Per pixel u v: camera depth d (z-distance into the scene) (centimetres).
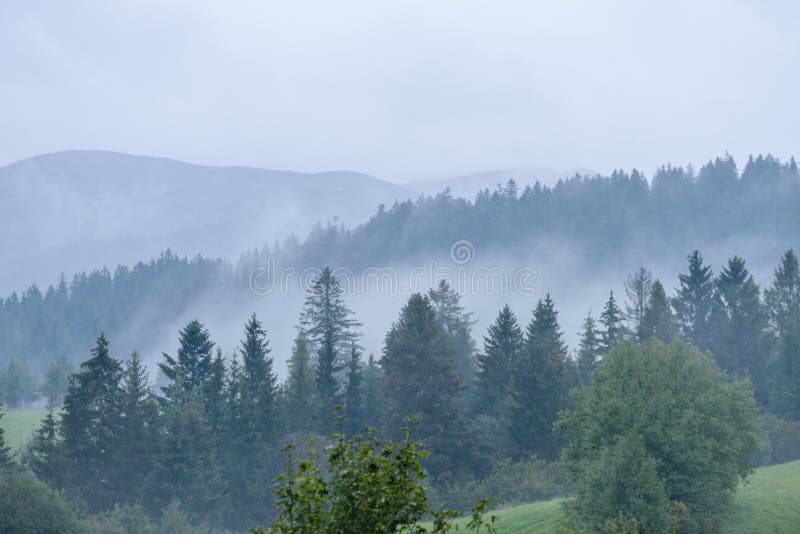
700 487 5416
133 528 8725
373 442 2012
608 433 5794
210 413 11512
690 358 6369
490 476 10125
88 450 10556
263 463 11044
